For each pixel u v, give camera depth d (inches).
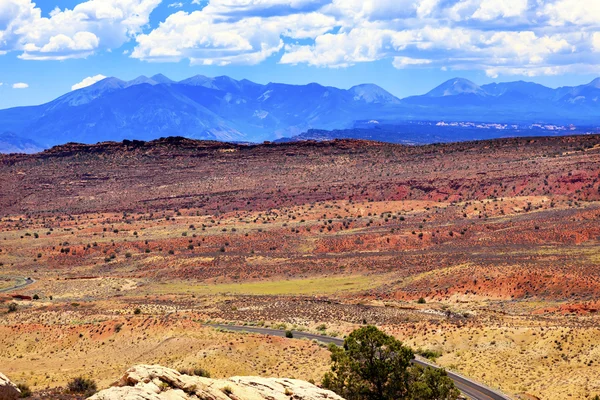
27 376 4126.5
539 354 3865.7
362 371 2940.5
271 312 5354.3
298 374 3730.3
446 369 3826.3
